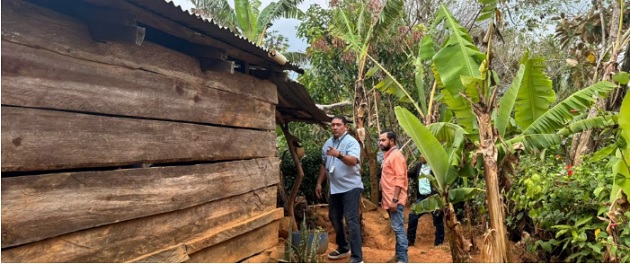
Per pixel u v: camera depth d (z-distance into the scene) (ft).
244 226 14.30
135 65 10.32
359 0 33.88
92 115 9.27
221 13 29.25
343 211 18.72
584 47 29.19
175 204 11.44
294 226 23.49
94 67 9.35
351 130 27.27
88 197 9.17
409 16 39.70
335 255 19.35
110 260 9.68
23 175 8.34
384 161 18.24
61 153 8.59
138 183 10.39
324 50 34.88
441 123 17.37
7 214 7.70
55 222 8.49
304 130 35.68
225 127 13.83
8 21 7.77
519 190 19.89
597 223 16.30
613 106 23.36
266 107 16.30
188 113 12.00
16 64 7.90
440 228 24.39
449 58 16.33
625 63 26.30
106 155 9.51
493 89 15.01
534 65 16.43
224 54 12.76
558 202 17.58
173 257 11.18
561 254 18.34
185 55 12.04
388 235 25.58
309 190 31.50
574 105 15.88
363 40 32.55
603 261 14.37
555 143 15.03
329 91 37.06
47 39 8.41
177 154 11.55
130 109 10.12
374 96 32.37
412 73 35.47
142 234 10.54
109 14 9.09
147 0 9.15
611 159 13.98
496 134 15.16
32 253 8.14
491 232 14.62
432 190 23.50
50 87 8.45
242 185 14.58
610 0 29.43
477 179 23.53
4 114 7.65
